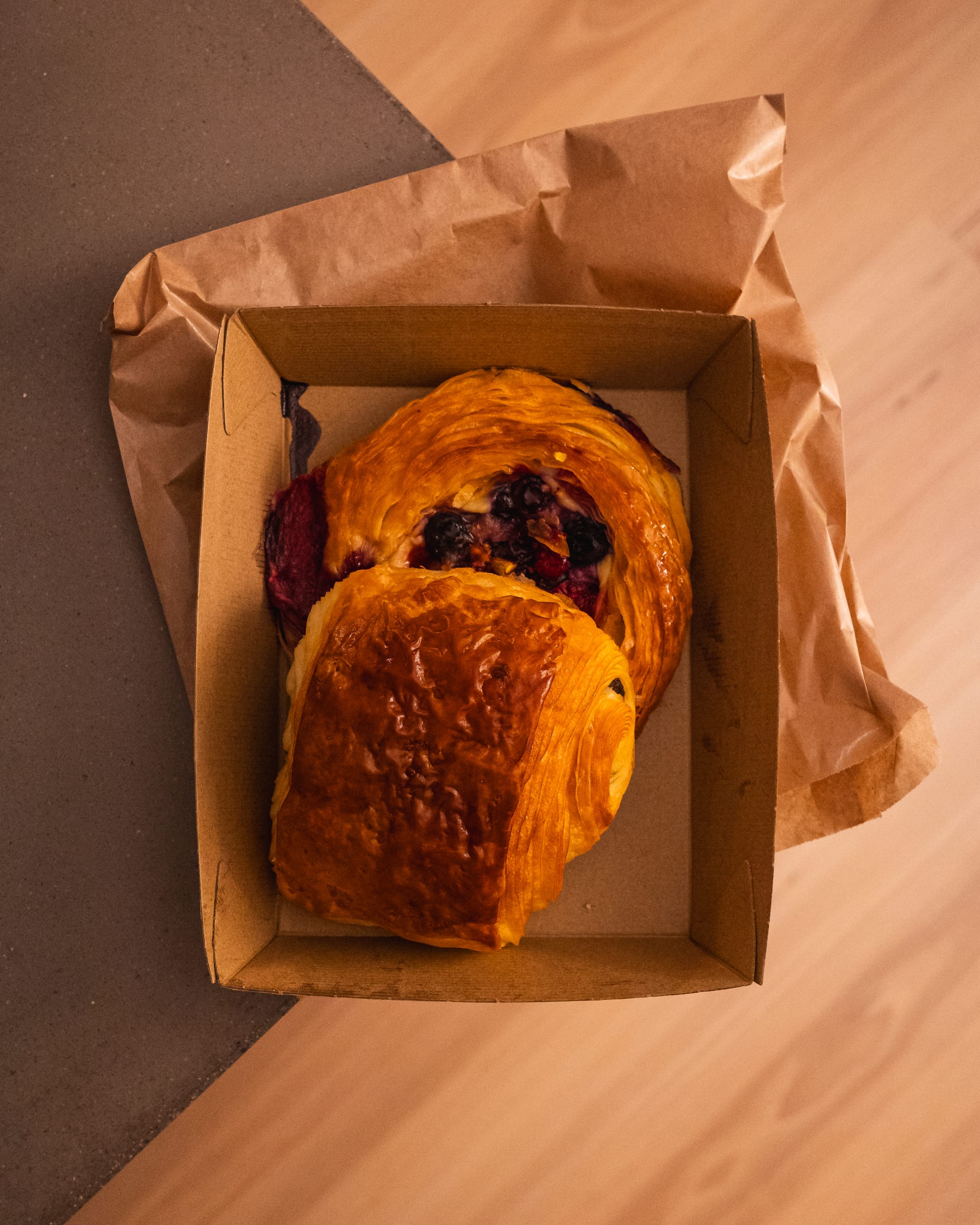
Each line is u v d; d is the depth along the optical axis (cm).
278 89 37
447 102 39
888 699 35
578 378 36
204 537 29
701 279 36
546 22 39
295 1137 38
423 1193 38
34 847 36
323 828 30
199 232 37
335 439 36
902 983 39
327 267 35
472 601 30
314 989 28
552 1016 39
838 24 40
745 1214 39
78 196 37
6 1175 35
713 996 39
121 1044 36
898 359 40
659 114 35
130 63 37
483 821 29
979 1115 39
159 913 36
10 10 37
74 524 36
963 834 39
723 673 33
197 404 36
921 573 39
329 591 33
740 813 31
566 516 34
